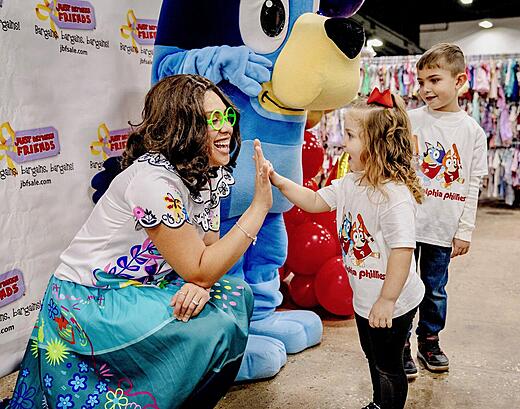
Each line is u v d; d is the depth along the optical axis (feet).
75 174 6.93
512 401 6.92
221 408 6.77
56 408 5.09
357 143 5.80
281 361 7.69
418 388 7.26
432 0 31.55
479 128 7.47
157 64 7.08
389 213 5.56
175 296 4.98
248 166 7.29
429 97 7.42
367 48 12.74
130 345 4.90
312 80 6.98
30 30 6.27
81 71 6.92
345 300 9.34
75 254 5.34
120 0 7.36
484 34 34.81
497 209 22.07
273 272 8.45
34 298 6.53
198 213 5.35
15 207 6.25
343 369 7.80
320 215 10.39
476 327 9.30
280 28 7.15
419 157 7.60
